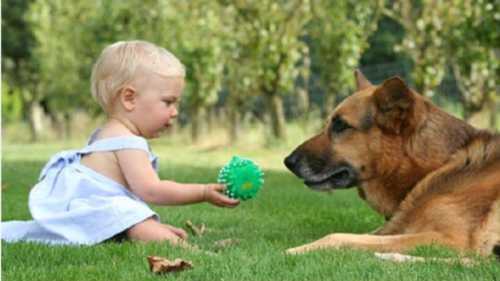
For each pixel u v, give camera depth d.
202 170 18.08
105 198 6.76
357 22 25.27
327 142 7.14
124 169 6.85
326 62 25.39
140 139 6.93
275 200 11.11
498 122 27.50
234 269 5.40
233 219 8.98
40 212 6.84
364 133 6.96
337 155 7.06
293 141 29.38
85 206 6.75
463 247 6.24
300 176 7.21
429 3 21.39
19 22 45.41
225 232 8.05
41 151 29.59
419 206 6.62
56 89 39.25
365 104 6.98
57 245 6.41
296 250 6.25
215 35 27.27
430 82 21.89
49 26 38.22
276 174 16.88
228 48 27.77
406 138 6.86
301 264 5.51
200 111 33.44
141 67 6.93
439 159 6.75
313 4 24.94
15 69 46.44
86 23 35.09
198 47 27.61
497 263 5.68
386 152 6.91
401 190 6.92
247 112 33.16
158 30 29.02
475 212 6.35
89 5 35.91
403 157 6.87
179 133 38.25
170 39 28.30
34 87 44.97
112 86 6.96
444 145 6.77
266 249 6.40
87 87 36.03
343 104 7.09
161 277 5.32
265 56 26.06
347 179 7.06
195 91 29.44
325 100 27.19
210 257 5.86
